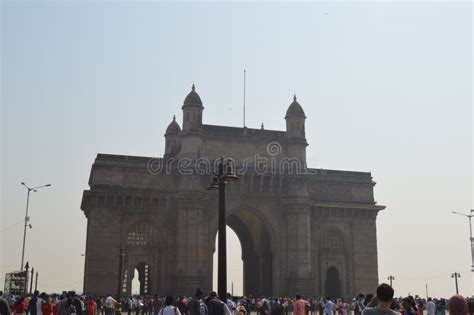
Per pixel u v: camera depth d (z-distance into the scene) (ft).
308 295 257.96
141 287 270.67
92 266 245.45
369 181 296.30
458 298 37.19
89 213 250.98
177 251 249.96
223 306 80.07
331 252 280.31
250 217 281.33
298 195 267.59
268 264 280.92
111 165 258.16
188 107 263.08
